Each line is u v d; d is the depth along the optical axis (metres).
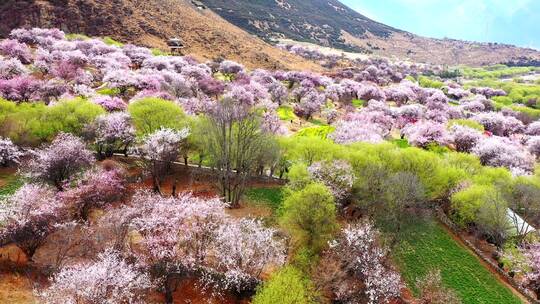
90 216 35.91
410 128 78.12
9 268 28.44
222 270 31.09
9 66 72.94
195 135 48.12
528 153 73.00
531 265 39.88
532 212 50.12
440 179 50.03
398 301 34.34
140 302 25.81
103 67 90.00
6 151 43.59
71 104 52.56
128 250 29.52
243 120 44.06
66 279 23.59
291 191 40.44
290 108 98.12
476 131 76.50
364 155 48.94
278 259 31.70
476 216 45.94
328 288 32.91
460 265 41.22
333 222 37.59
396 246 41.09
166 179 48.28
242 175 47.16
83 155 41.75
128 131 48.44
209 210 31.55
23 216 29.72
